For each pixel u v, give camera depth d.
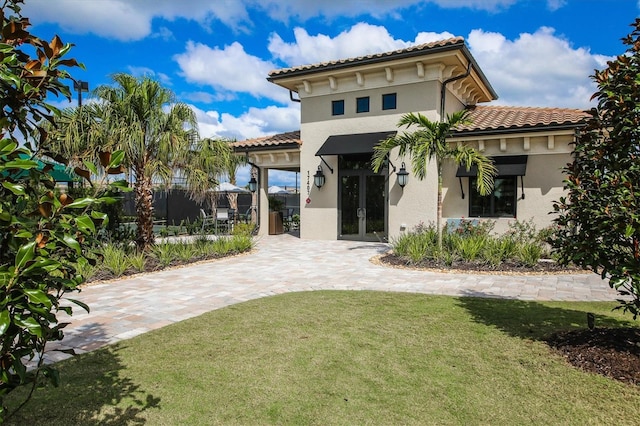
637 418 4.15
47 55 2.74
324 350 6.01
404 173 18.08
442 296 9.38
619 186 5.26
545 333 6.70
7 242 2.31
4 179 2.39
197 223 26.14
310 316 7.76
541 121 16.33
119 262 12.03
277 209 27.02
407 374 5.20
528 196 16.52
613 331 6.28
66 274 2.79
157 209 29.89
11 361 2.40
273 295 9.60
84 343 6.36
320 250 17.42
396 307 8.39
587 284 10.70
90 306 8.58
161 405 4.47
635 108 5.20
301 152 21.25
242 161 17.70
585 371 5.21
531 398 4.56
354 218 20.30
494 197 17.22
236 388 4.85
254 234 23.50
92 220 2.61
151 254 13.71
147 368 5.41
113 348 6.13
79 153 11.95
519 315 7.77
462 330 6.88
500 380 5.00
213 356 5.80
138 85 13.44
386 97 19.28
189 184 14.30
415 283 10.91
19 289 2.22
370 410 4.35
